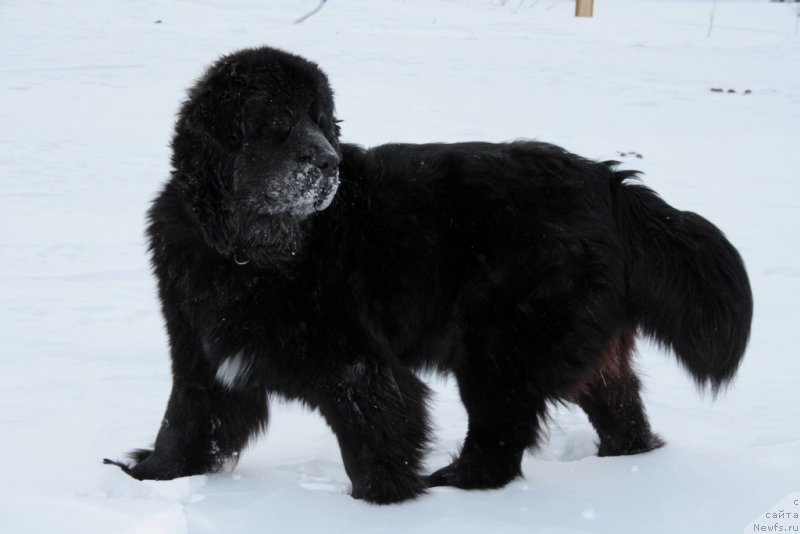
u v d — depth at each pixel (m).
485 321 5.52
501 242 5.52
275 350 5.22
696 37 32.22
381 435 5.18
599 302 5.60
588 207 5.65
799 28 36.81
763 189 15.03
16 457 5.47
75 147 16.92
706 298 5.73
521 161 5.74
